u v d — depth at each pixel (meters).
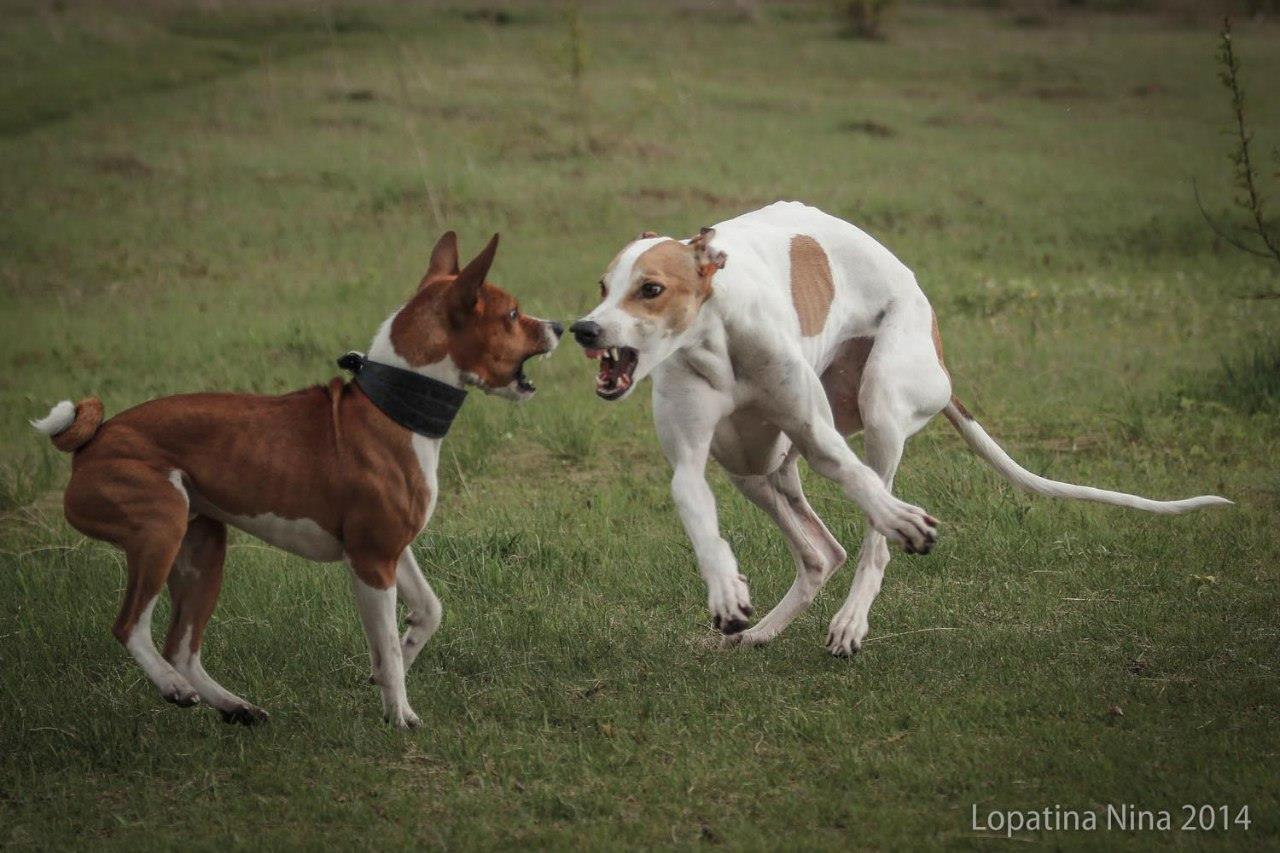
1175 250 21.72
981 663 8.42
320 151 29.16
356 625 9.30
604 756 7.37
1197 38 45.94
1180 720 7.55
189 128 31.36
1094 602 9.34
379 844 6.55
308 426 7.48
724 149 29.83
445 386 7.52
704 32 47.16
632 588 9.88
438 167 27.64
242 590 10.00
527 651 8.88
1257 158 28.67
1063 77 39.50
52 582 10.23
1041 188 26.48
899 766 7.09
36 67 37.69
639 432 13.69
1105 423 13.38
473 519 11.46
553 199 25.38
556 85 35.78
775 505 9.09
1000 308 17.95
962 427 9.36
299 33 45.06
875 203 24.86
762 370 8.02
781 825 6.65
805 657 8.72
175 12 47.56
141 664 7.22
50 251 22.30
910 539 7.91
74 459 7.40
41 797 7.19
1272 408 13.47
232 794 7.17
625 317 7.39
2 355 17.05
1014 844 6.36
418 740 7.60
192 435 7.34
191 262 21.80
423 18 47.88
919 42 46.25
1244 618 8.93
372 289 19.89
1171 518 10.73
